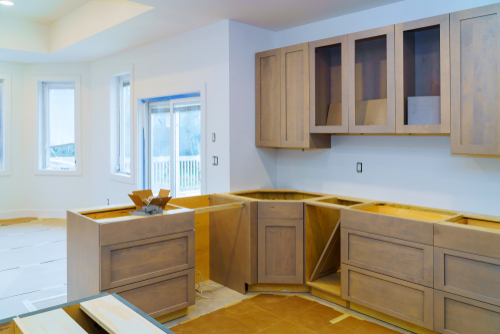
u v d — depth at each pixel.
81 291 2.80
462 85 2.65
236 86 3.90
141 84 5.02
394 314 2.79
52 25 5.46
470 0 2.94
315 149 4.01
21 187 6.48
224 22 3.85
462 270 2.45
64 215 6.39
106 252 2.55
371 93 3.43
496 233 2.29
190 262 3.01
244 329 2.80
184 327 2.84
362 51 3.48
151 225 2.77
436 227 2.54
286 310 3.13
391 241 2.78
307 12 3.62
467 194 2.98
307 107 3.60
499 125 2.50
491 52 2.52
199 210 3.11
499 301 2.29
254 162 4.12
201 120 4.15
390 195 3.44
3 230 5.58
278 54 3.81
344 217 3.07
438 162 3.13
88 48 5.14
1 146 6.36
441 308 2.55
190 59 4.26
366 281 2.96
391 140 3.41
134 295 2.71
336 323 2.90
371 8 3.50
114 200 5.73
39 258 4.39
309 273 3.46
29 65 6.36
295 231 3.42
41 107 6.46
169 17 3.76
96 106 6.04
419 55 3.11
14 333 1.21
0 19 5.20
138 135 5.14
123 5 3.91
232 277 3.59
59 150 6.52
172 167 4.73
